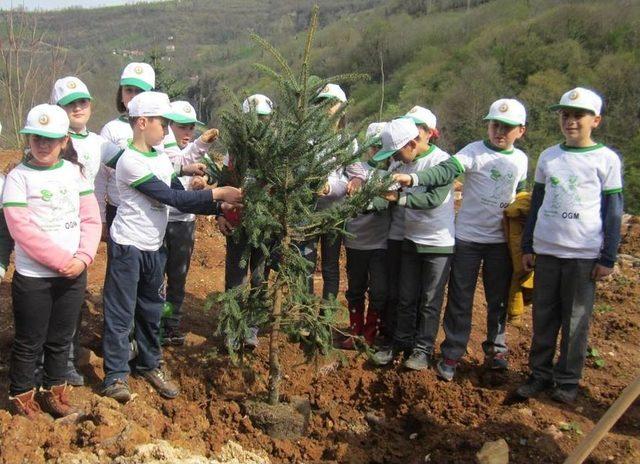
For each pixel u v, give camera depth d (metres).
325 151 4.07
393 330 5.36
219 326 4.13
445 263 4.81
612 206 4.35
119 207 4.25
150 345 4.52
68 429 3.85
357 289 5.32
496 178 4.77
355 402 4.94
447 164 4.57
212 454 4.09
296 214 4.12
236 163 4.16
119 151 4.54
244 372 4.79
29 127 3.66
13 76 12.30
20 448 3.62
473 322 6.08
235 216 4.53
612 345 5.70
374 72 46.41
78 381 4.43
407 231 4.83
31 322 3.87
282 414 4.34
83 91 4.36
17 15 12.59
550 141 30.81
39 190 3.75
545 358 4.70
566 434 4.24
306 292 4.39
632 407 4.68
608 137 31.38
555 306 4.62
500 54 39.81
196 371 4.80
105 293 4.29
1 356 4.67
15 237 3.73
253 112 4.03
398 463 4.35
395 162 4.97
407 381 4.88
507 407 4.62
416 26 50.62
